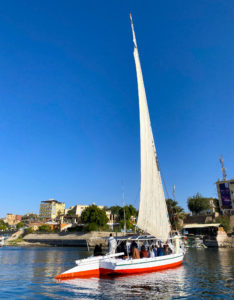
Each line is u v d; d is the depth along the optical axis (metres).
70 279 15.64
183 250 24.12
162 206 20.22
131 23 24.50
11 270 20.70
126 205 73.50
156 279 15.20
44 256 35.91
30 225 102.69
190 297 10.91
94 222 67.81
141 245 20.05
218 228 54.69
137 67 23.08
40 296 11.33
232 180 64.94
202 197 72.31
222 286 13.15
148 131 21.55
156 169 20.80
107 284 13.83
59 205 168.38
